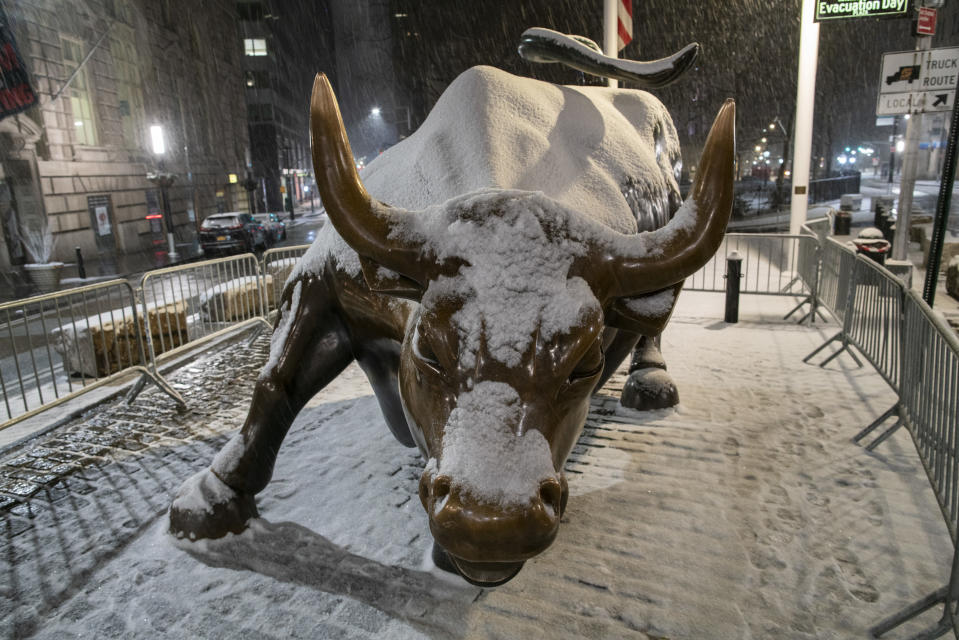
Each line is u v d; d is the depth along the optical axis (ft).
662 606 9.24
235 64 137.49
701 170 6.66
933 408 11.07
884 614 9.02
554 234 6.31
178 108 102.06
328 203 6.53
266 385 10.57
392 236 6.44
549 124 10.33
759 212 89.04
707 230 6.48
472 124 9.28
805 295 26.23
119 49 82.02
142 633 8.94
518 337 5.82
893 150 127.65
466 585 9.73
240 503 11.11
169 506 12.41
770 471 13.26
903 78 27.48
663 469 13.42
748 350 21.93
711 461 13.75
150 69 91.30
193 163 107.86
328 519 11.68
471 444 5.63
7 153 59.36
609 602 9.34
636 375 16.80
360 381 19.98
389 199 9.48
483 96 9.64
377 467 13.76
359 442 15.08
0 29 58.65
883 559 10.27
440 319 6.07
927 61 27.02
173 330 23.76
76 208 68.95
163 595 9.70
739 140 117.70
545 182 8.93
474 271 6.06
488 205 6.35
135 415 17.78
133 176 81.66
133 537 11.42
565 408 6.24
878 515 11.55
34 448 15.57
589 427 15.58
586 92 13.46
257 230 73.61
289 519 11.69
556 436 6.15
